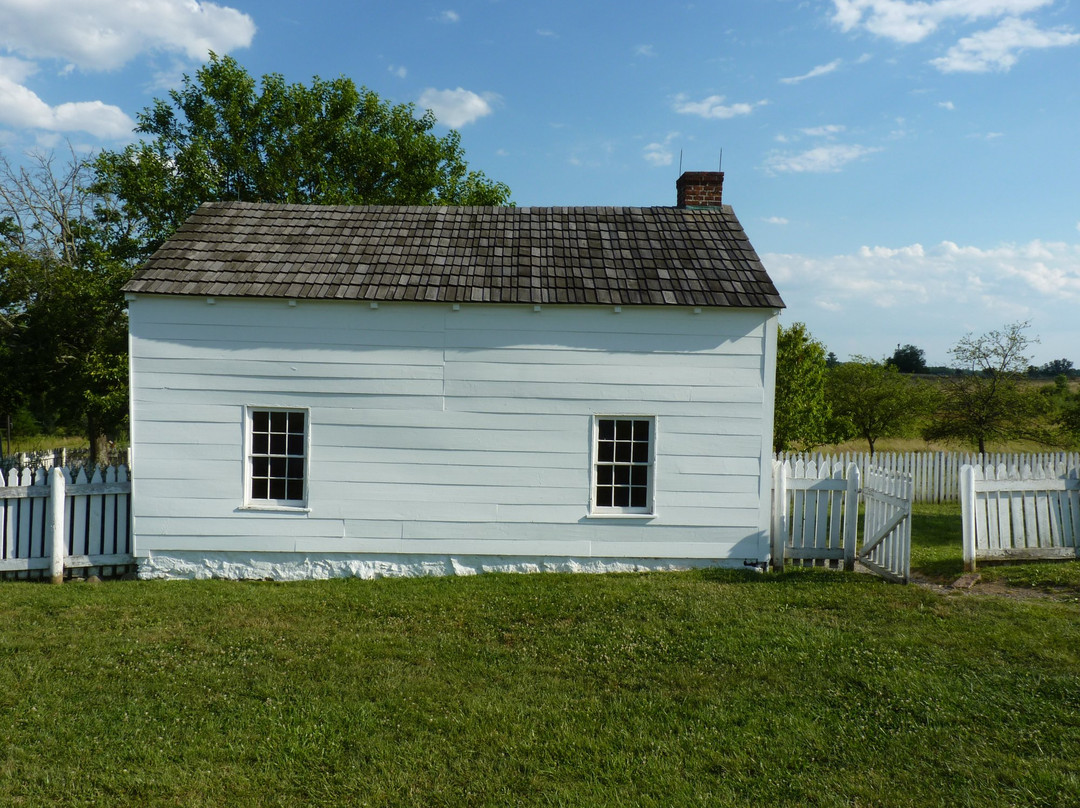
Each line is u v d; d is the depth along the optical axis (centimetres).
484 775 523
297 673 700
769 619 841
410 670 708
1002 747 550
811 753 548
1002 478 1105
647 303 1056
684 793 498
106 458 2758
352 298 1042
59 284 2581
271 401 1062
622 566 1091
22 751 549
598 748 559
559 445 1080
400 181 2767
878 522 1063
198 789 507
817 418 2311
